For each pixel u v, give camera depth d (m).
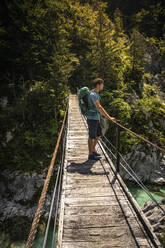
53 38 19.69
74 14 23.41
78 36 23.16
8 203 11.28
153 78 25.19
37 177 12.41
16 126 15.94
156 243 1.83
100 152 4.89
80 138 6.25
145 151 14.53
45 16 19.72
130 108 16.56
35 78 20.88
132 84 20.39
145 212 5.97
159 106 19.09
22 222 10.05
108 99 17.25
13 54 20.39
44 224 9.42
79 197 2.78
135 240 1.92
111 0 37.41
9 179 12.35
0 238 8.84
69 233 2.04
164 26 36.31
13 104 17.61
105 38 17.72
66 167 3.94
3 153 14.11
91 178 3.41
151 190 11.87
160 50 30.34
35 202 11.30
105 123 15.44
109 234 2.01
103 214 2.37
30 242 0.85
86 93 3.78
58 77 16.33
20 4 18.86
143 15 37.34
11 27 19.41
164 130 17.16
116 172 3.62
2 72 20.59
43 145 14.40
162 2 38.09
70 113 10.95
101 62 17.80
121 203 2.61
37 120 16.44
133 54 21.16
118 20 27.22
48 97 16.58
